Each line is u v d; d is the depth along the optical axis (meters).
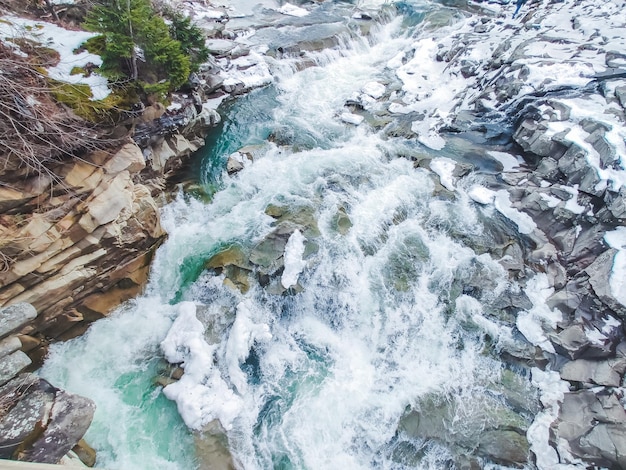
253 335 6.87
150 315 7.29
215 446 5.71
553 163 8.62
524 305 7.00
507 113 10.56
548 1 14.97
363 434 5.91
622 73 9.82
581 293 6.73
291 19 17.25
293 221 8.35
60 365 6.49
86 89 7.14
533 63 10.95
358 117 11.62
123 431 5.80
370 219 8.51
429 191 9.14
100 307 7.09
